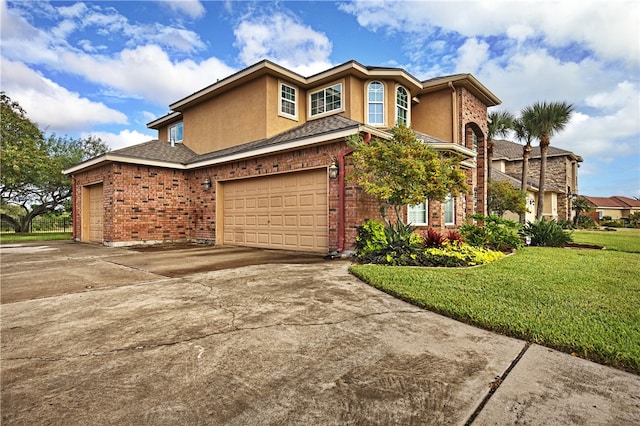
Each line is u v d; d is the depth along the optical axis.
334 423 1.98
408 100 14.23
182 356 2.85
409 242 7.81
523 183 20.62
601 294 4.60
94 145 27.22
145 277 6.23
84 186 14.73
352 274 6.19
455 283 5.16
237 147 13.76
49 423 1.99
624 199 51.41
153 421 2.00
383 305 4.27
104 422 1.99
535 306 4.03
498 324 3.43
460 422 1.97
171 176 13.70
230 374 2.55
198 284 5.53
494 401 2.18
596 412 2.06
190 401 2.21
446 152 11.02
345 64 12.50
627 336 3.10
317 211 9.76
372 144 7.89
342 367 2.65
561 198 29.27
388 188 7.19
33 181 20.72
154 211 13.15
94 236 14.39
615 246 11.32
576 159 31.69
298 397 2.25
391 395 2.26
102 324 3.63
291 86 13.73
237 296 4.73
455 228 13.06
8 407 2.14
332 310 4.06
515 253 9.38
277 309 4.11
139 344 3.10
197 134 16.02
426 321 3.70
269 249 11.01
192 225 14.02
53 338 3.26
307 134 10.48
